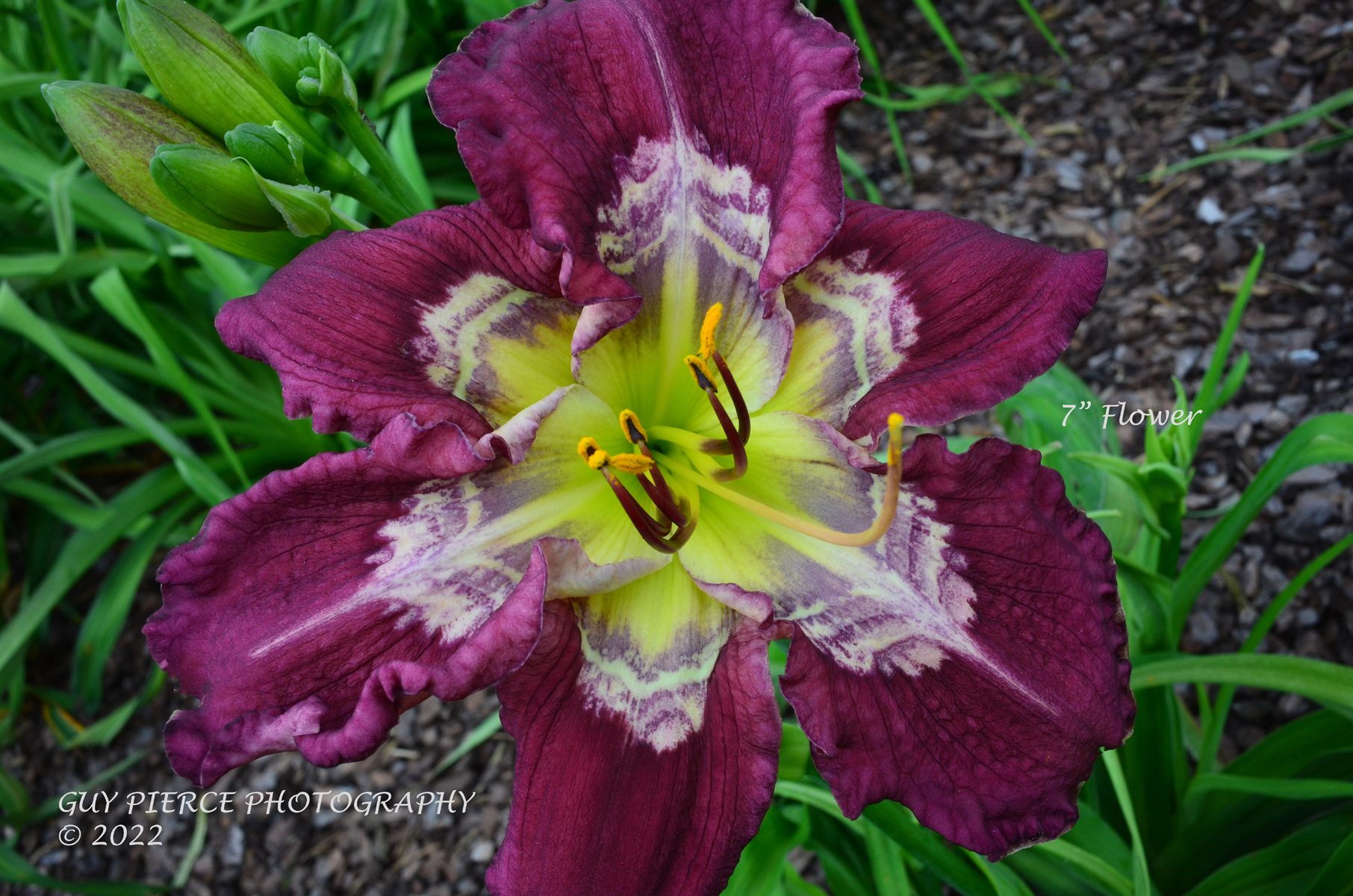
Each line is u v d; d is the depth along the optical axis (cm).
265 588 20
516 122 20
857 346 23
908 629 21
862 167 59
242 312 20
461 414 21
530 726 20
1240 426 44
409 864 40
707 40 21
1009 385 21
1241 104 55
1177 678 25
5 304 39
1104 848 28
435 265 21
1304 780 26
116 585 44
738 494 22
